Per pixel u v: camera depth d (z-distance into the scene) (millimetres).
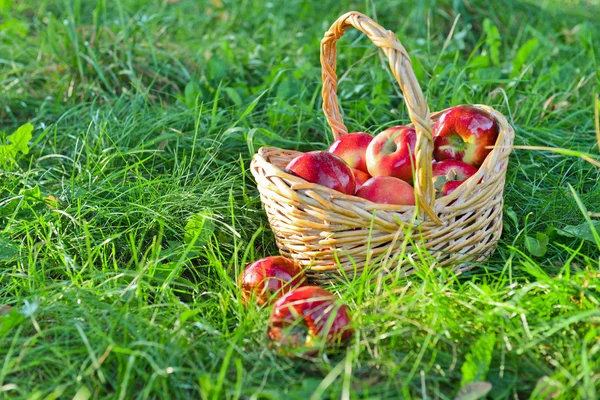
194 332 1201
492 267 1325
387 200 1267
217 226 1415
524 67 1847
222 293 1303
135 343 1119
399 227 1240
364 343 1141
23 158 1624
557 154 1578
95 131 1639
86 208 1443
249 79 1939
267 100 1781
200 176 1545
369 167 1344
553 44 2184
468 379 1085
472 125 1341
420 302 1195
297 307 1147
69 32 1882
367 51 1947
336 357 1145
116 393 1101
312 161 1276
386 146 1330
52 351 1154
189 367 1145
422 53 1998
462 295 1199
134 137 1642
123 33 1971
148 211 1407
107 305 1201
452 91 1775
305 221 1258
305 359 1142
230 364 1144
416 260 1264
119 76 1868
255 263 1268
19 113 1830
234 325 1236
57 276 1341
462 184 1257
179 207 1438
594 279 1188
